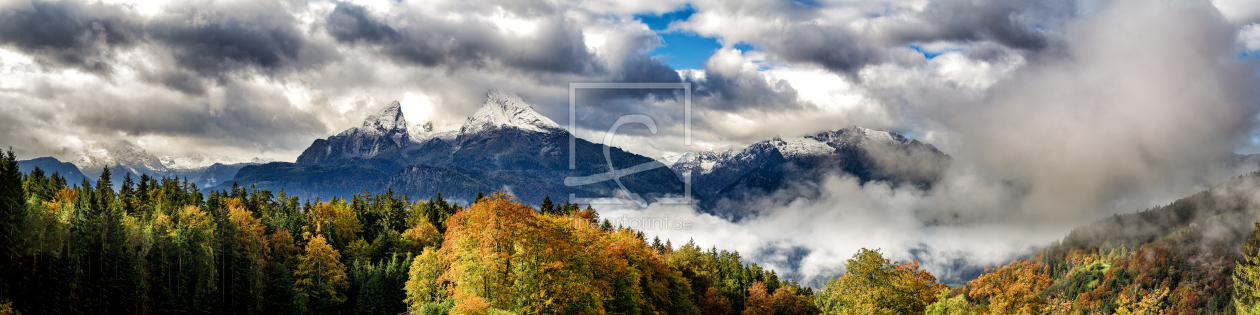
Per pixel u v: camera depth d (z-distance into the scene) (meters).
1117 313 93.50
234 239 126.69
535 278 59.62
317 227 153.25
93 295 107.00
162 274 115.19
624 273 78.12
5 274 97.44
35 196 117.81
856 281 69.19
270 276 127.62
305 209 172.12
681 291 105.12
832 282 72.25
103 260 111.06
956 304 66.56
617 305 76.88
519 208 61.03
